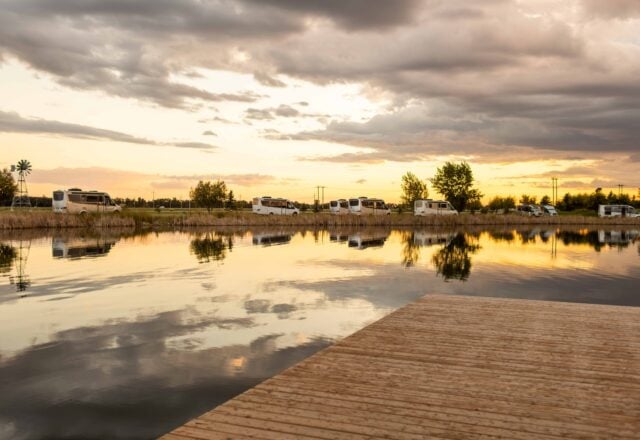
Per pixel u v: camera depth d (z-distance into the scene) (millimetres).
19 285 13594
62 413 5395
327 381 4727
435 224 54406
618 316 7629
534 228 51344
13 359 7152
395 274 15977
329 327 9047
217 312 10281
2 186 72500
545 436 3611
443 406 4145
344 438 3543
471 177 72625
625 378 4859
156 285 13656
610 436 3619
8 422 5188
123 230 41219
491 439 3555
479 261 19828
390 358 5484
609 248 26344
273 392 4430
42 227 42375
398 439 3539
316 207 92688
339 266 17938
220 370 6711
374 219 52219
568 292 13023
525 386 4633
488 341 6191
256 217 50625
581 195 99562
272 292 12633
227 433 3600
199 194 75188
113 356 7297
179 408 5520
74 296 12023
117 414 5379
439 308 8258
